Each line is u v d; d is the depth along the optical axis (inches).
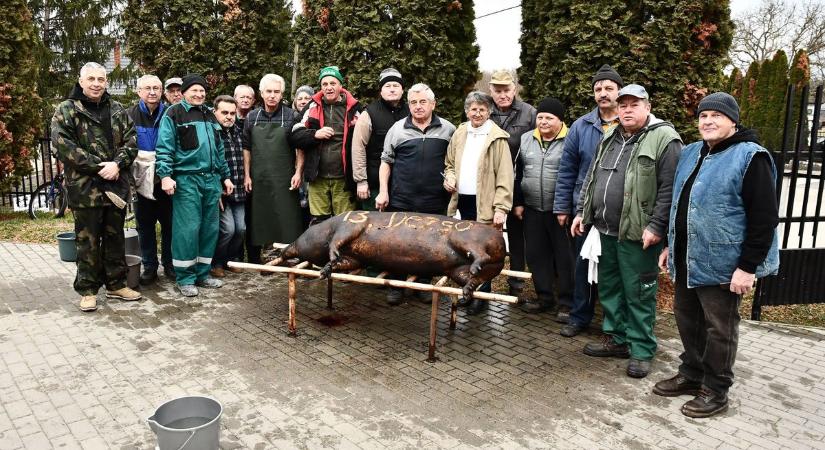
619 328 171.0
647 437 129.6
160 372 157.8
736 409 143.3
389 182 215.0
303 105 254.1
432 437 127.6
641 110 155.0
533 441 126.8
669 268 145.2
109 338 180.5
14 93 356.2
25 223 351.3
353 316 205.5
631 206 155.6
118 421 132.9
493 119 209.2
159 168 208.5
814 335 193.0
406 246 174.7
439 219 179.5
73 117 190.2
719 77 220.5
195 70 343.3
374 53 255.0
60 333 183.9
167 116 212.2
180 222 216.8
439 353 174.4
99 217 202.8
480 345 181.3
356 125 216.8
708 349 138.6
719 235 130.9
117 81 649.6
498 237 171.9
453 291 161.6
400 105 221.5
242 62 344.2
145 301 215.5
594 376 160.2
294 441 125.5
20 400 141.8
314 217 236.4
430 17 250.7
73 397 143.6
